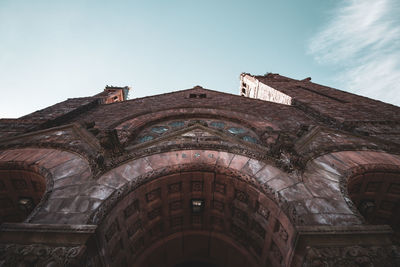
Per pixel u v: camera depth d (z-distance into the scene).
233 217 5.32
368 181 5.18
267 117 10.65
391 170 4.98
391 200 5.31
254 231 4.92
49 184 4.33
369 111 10.21
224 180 4.93
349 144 6.20
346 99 13.11
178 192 5.22
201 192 5.25
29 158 5.29
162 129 9.59
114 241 3.97
